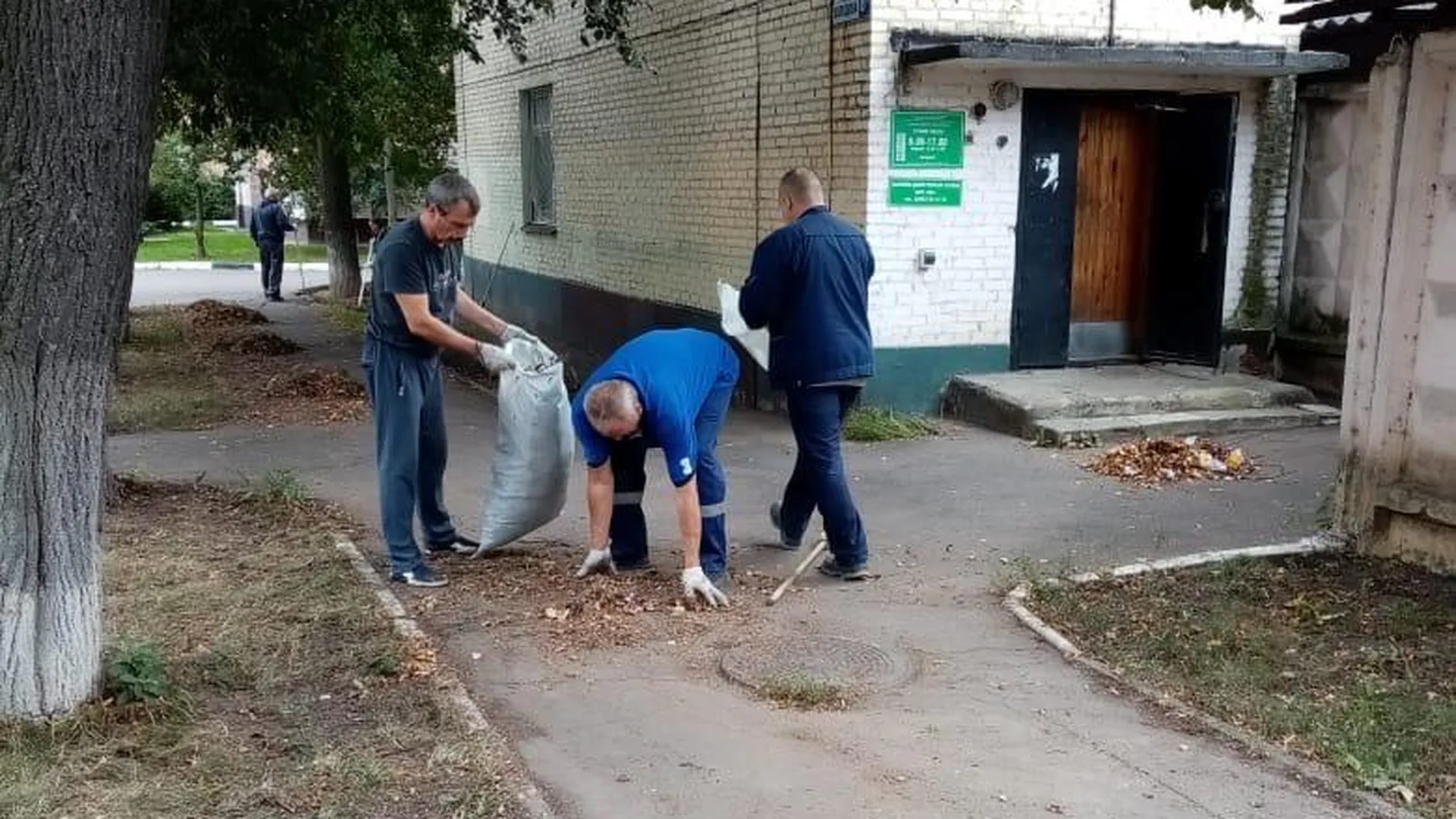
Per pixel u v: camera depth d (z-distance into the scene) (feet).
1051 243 32.68
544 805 11.63
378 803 11.50
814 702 14.26
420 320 17.49
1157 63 29.37
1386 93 18.85
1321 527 21.15
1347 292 32.45
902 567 19.65
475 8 37.09
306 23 29.50
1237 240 33.45
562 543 20.67
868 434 29.25
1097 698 14.53
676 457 17.04
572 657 15.52
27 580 12.26
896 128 30.30
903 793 12.12
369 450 28.50
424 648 15.34
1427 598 17.76
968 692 14.67
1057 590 18.19
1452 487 18.63
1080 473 25.91
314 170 73.10
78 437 12.38
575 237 50.39
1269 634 16.44
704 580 17.52
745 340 21.88
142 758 12.14
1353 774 12.51
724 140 37.06
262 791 11.59
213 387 37.47
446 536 19.84
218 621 16.14
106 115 11.79
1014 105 31.24
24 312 11.80
